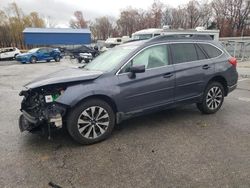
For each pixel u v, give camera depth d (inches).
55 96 154.4
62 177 125.6
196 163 135.9
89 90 156.3
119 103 168.6
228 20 2308.1
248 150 149.9
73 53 1160.2
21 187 117.7
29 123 164.2
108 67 176.9
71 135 157.2
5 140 171.0
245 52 954.7
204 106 214.4
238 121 201.6
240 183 117.1
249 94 302.0
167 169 130.6
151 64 182.7
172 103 192.9
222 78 220.2
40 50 1032.8
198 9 2605.8
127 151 152.1
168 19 2741.1
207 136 172.1
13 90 364.8
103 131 166.6
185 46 201.9
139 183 119.2
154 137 172.4
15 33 2464.3
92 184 119.3
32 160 142.9
